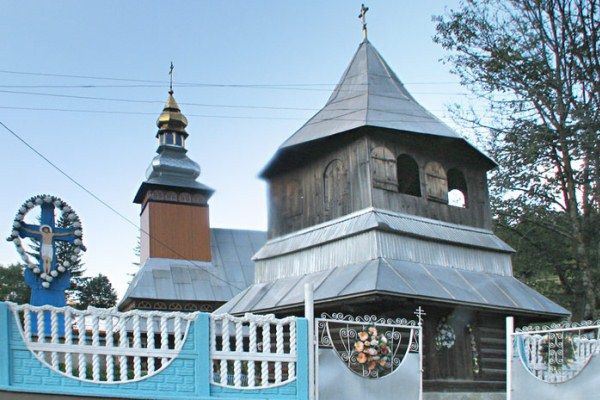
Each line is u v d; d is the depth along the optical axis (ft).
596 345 46.06
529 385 48.88
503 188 102.37
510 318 50.78
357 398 43.45
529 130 97.55
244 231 144.36
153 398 38.75
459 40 102.32
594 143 92.27
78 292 211.20
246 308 72.38
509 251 77.00
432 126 74.33
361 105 74.90
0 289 196.65
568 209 99.14
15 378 36.91
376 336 45.01
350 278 63.52
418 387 45.65
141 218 143.23
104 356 40.14
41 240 57.47
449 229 73.92
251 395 40.86
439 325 66.64
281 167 80.64
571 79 98.12
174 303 123.95
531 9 99.14
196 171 141.59
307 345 42.65
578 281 101.76
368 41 85.81
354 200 71.10
